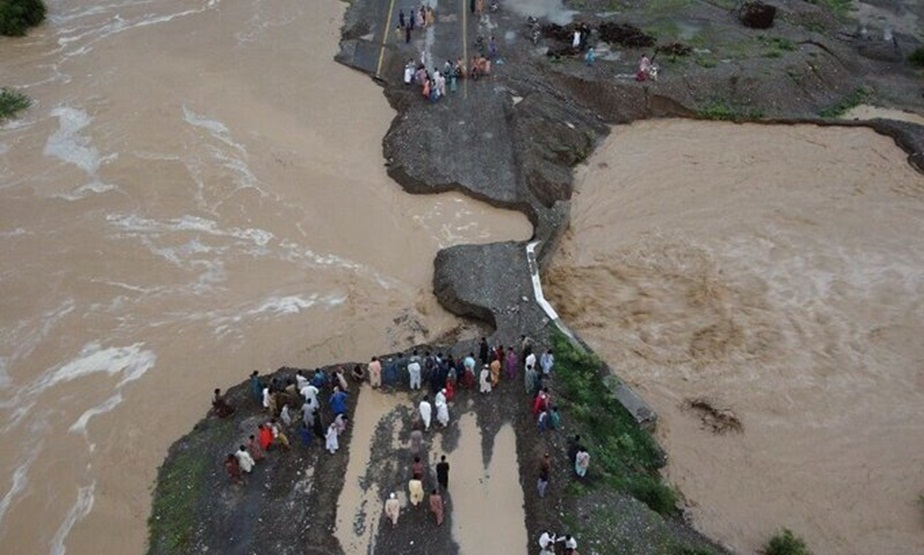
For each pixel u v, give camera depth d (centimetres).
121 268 2784
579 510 1983
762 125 3812
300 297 2716
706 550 1986
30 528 2023
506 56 4003
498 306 2620
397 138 3422
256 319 2625
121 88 3734
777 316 2780
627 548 1914
